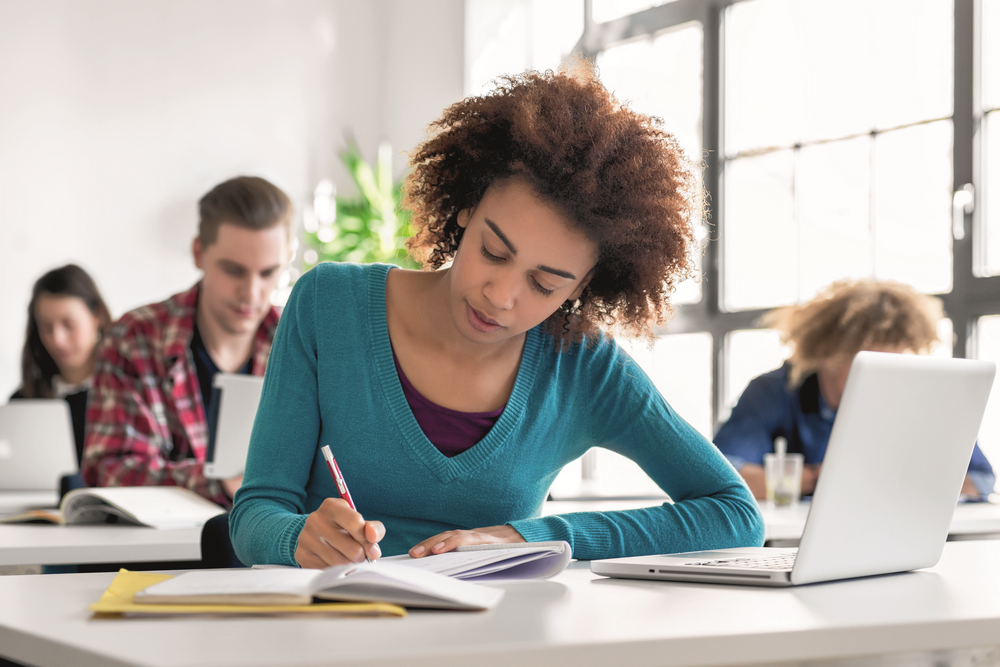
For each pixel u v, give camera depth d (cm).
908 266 362
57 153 491
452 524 132
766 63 412
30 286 482
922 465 108
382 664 64
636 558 113
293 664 62
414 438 128
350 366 130
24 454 271
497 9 510
